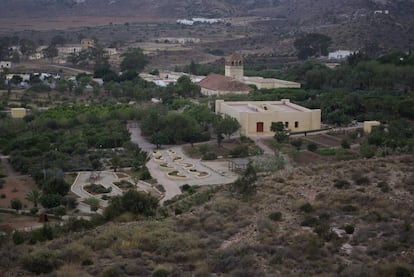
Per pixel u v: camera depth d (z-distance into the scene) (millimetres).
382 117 147625
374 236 56344
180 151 129500
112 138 128750
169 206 81188
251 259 50094
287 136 131375
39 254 51750
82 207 89250
